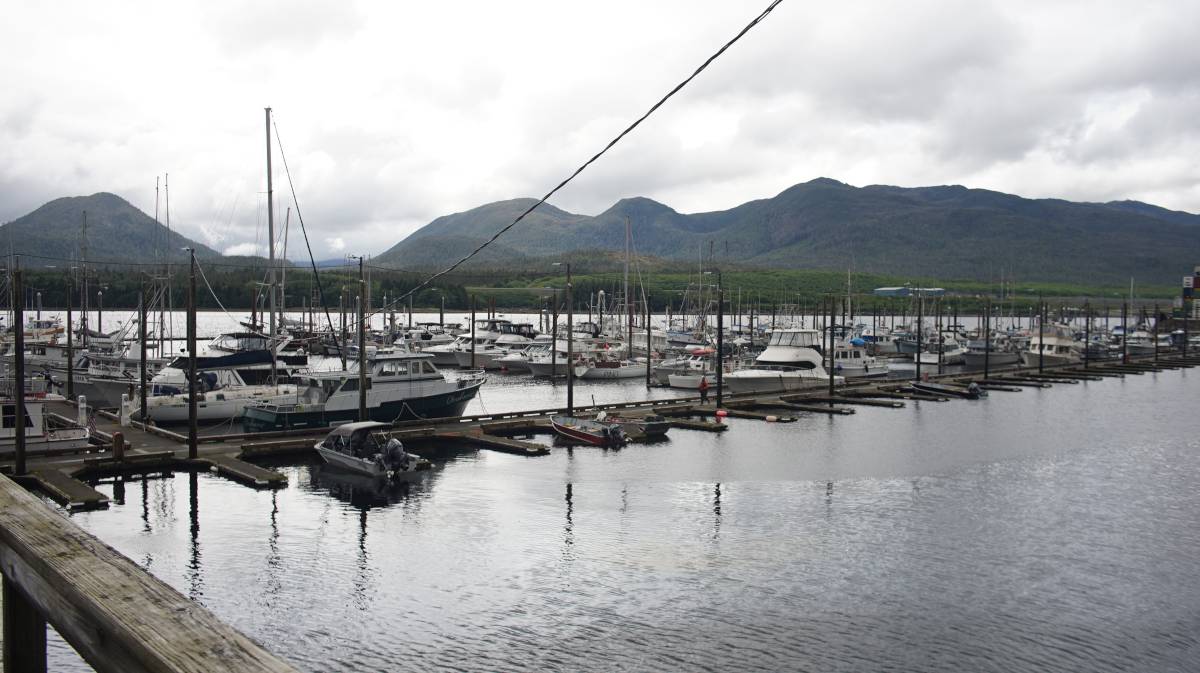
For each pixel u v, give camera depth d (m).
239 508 30.06
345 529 27.81
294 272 154.12
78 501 29.14
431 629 20.00
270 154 53.16
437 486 34.03
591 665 18.25
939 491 34.31
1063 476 37.47
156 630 2.83
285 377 57.12
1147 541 27.58
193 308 35.53
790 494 33.47
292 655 18.64
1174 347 125.62
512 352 91.62
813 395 65.19
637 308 163.88
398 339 98.38
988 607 21.80
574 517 29.59
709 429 49.22
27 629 3.95
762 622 20.58
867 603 21.94
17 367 31.27
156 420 45.22
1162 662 18.84
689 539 27.16
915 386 70.19
